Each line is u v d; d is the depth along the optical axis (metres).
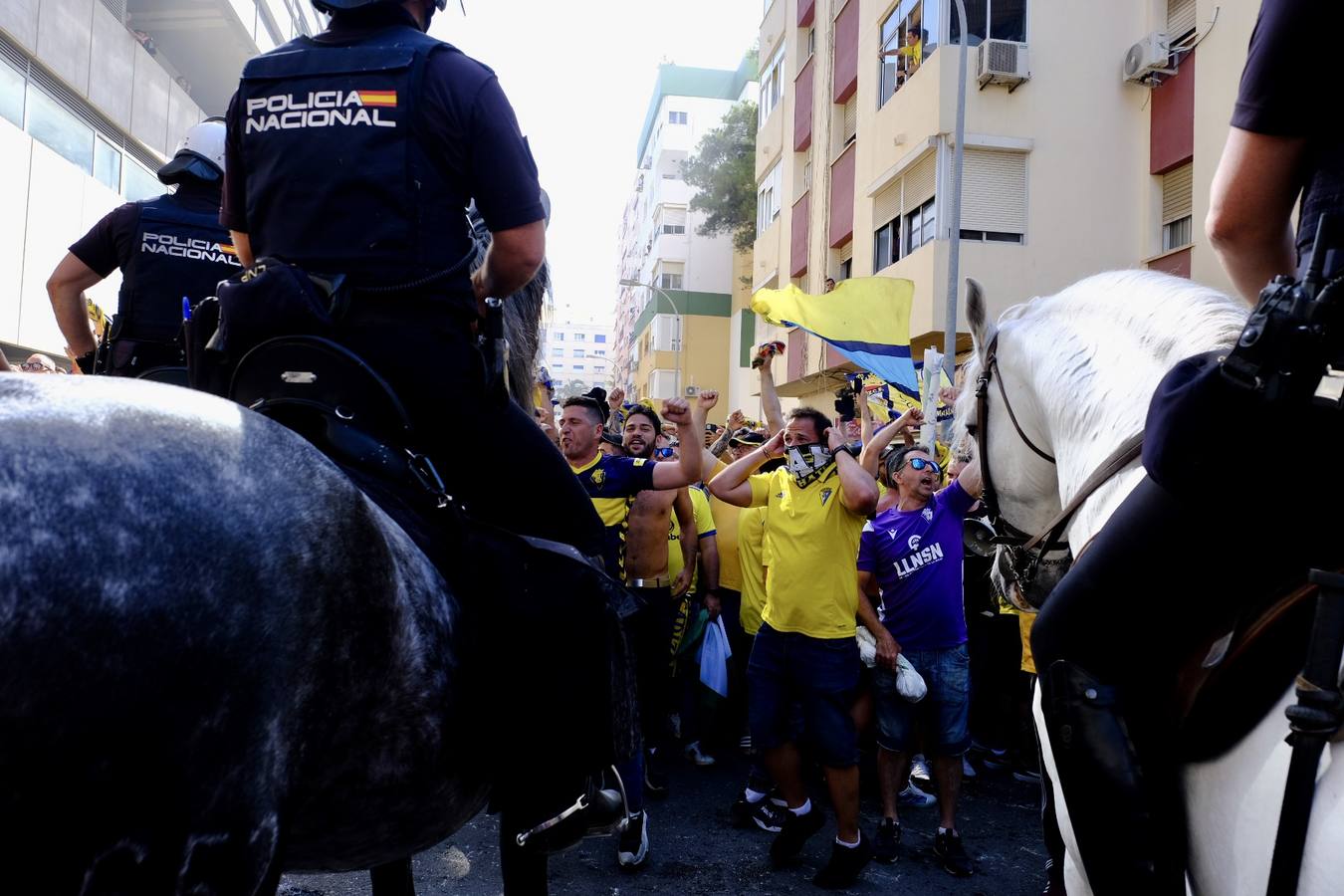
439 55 1.72
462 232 1.77
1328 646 1.16
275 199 1.74
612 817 2.06
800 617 4.29
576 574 1.83
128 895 1.03
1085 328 1.96
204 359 1.83
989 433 2.25
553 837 1.80
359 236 1.69
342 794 1.38
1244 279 1.40
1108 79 14.39
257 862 1.17
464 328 1.80
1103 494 1.75
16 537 0.94
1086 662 1.48
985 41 14.16
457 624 1.58
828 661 4.25
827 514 4.31
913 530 4.70
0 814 0.92
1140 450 1.68
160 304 2.77
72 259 2.80
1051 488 2.13
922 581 4.63
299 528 1.24
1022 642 5.53
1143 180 14.22
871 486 4.24
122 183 17.86
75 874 0.99
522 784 1.72
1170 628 1.42
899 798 5.38
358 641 1.32
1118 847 1.40
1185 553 1.36
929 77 14.71
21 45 13.96
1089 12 14.45
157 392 1.23
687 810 5.21
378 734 1.39
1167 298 1.81
